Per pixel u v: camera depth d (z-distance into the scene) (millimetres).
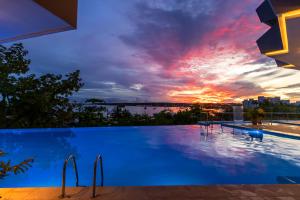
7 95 11406
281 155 6582
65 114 12734
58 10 2166
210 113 15375
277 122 13484
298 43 6754
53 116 12664
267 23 7719
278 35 6973
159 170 5578
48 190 2748
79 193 2635
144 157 7023
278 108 14719
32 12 2180
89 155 7414
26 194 2619
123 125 14664
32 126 12031
